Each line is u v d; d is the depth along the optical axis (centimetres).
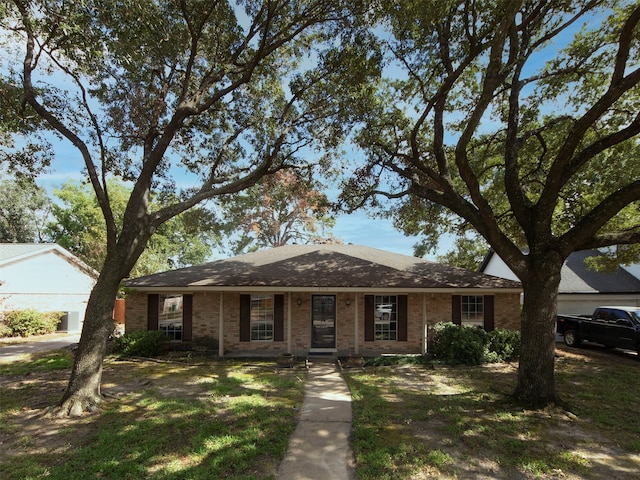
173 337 1431
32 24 694
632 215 1239
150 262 2564
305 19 949
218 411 709
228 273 1417
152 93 1016
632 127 709
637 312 1305
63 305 2203
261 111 1241
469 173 759
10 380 958
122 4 759
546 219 770
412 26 858
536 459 519
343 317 1433
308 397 823
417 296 1450
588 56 981
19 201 3575
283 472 480
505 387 911
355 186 1222
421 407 746
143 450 530
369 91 1080
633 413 721
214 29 984
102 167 806
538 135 1032
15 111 888
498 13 822
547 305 755
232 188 1012
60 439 577
